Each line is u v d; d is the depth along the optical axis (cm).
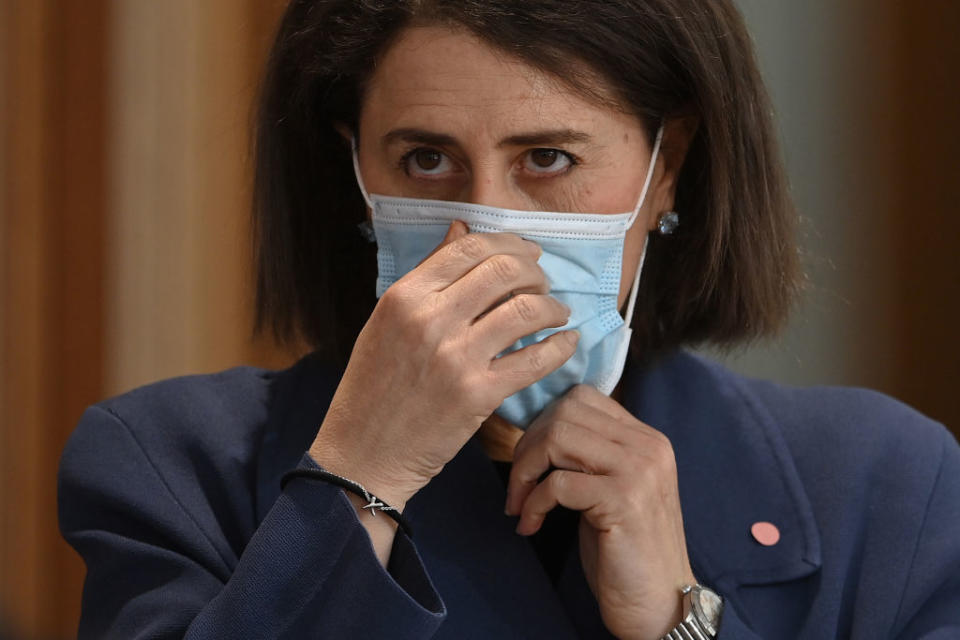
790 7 1255
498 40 575
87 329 1066
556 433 623
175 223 1081
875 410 738
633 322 712
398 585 547
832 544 678
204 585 623
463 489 654
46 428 1060
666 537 618
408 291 568
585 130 595
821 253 1259
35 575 1053
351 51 611
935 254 1255
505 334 562
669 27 611
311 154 699
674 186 686
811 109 1258
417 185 614
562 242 606
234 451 679
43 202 1061
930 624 658
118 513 664
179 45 1080
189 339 1082
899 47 1255
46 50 1061
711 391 733
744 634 604
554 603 633
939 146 1252
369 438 563
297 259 711
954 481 712
